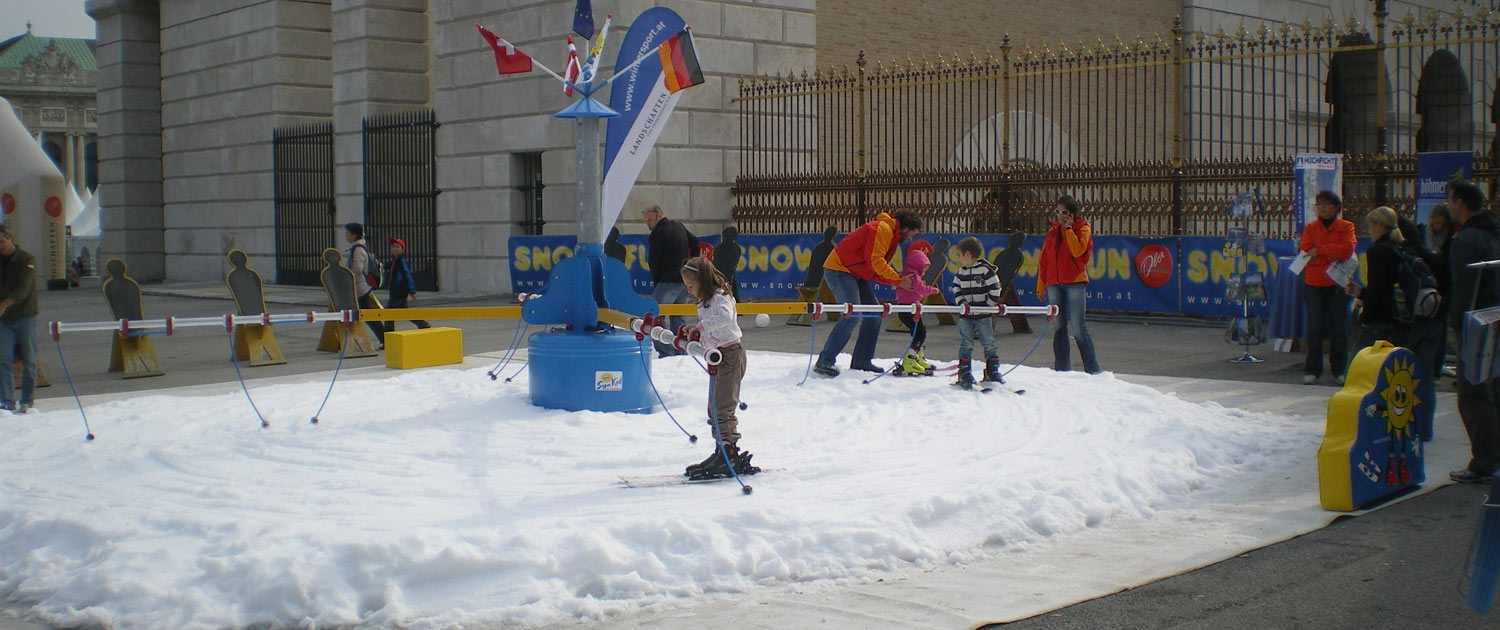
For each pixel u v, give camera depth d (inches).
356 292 596.1
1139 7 1119.6
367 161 1047.0
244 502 260.2
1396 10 1173.7
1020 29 1054.4
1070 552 239.1
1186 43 1107.3
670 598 211.9
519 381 436.8
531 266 884.6
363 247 600.7
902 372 440.1
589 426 339.6
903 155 976.3
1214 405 385.4
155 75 1419.8
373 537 218.2
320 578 208.8
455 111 967.6
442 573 212.4
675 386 418.0
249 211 1249.4
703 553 224.5
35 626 203.9
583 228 380.5
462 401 383.6
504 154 928.9
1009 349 571.8
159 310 920.9
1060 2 1079.6
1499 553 170.6
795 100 907.4
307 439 327.3
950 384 415.8
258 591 205.9
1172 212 682.8
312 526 231.5
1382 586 215.9
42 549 233.9
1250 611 203.6
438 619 202.5
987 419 353.1
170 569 216.1
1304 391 426.3
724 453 279.3
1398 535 248.2
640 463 298.4
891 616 202.2
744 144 891.4
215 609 203.5
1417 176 558.9
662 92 423.8
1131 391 396.5
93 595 210.8
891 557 231.3
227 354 590.6
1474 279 295.0
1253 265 631.8
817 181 832.3
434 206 992.9
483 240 951.6
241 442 325.4
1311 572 224.5
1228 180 668.1
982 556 236.8
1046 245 458.9
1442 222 338.0
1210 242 652.7
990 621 199.3
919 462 297.6
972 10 1023.6
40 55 2832.2
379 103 1067.3
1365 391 273.7
